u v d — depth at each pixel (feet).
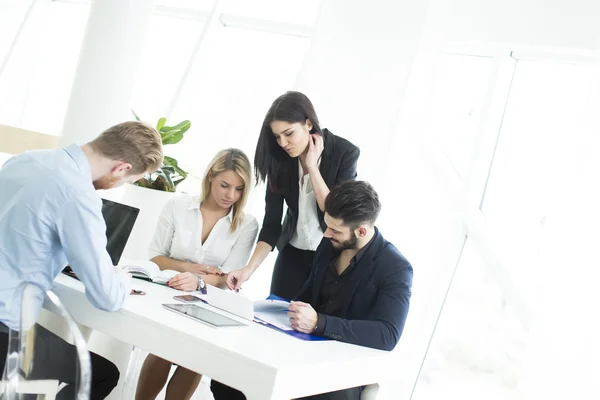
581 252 9.13
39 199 6.32
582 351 8.93
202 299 8.27
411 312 11.57
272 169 9.75
